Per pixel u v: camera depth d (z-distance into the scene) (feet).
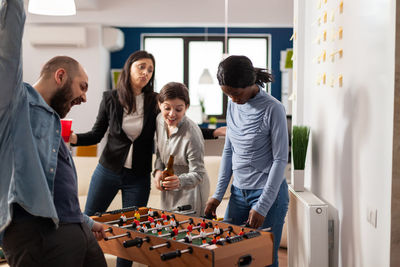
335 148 9.21
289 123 15.58
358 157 7.75
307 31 11.92
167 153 9.14
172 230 7.49
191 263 6.34
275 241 8.54
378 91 6.76
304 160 10.37
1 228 5.53
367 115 7.27
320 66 10.50
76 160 14.56
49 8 8.73
